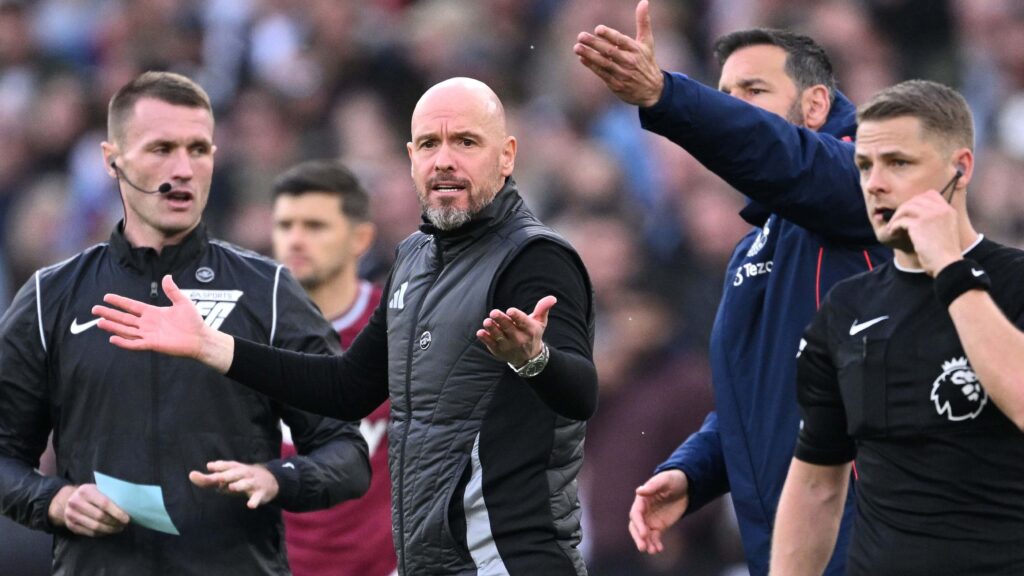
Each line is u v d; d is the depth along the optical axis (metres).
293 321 19.55
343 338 25.47
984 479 15.91
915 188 16.48
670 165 40.91
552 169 42.88
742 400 19.91
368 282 26.42
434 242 17.73
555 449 17.09
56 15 55.28
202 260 19.59
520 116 46.25
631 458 32.94
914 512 16.14
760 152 18.22
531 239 17.12
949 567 15.91
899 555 16.16
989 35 44.75
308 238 25.27
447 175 17.20
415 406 17.30
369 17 50.91
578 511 17.53
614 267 37.31
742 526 19.91
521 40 49.66
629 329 33.94
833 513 17.62
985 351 15.49
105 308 17.58
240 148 47.31
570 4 48.97
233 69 51.34
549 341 16.81
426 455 17.09
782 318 19.62
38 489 18.88
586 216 40.22
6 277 49.34
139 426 18.95
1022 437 15.91
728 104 18.08
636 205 41.00
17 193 50.41
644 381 33.59
